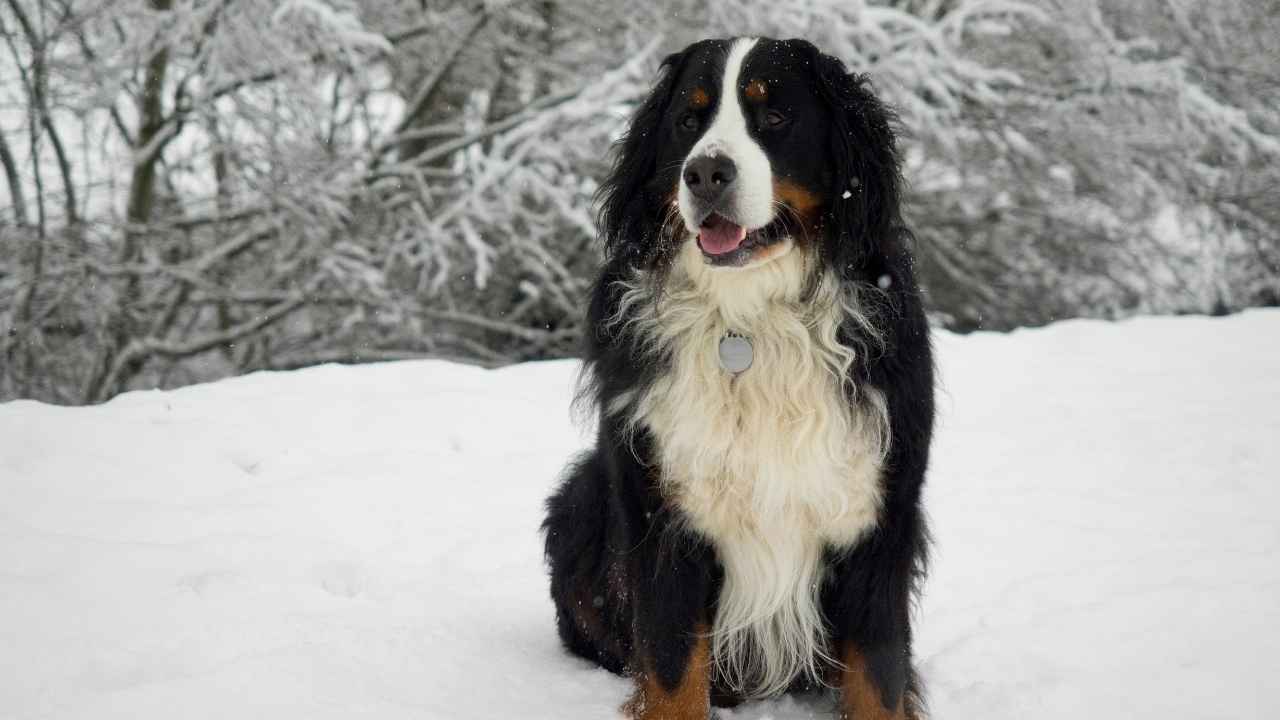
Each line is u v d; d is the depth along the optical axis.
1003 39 13.58
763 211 3.29
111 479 5.42
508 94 14.41
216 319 14.16
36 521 4.79
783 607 3.48
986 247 14.98
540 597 4.46
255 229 12.43
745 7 11.58
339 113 13.66
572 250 13.40
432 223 11.94
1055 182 14.20
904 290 3.45
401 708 3.23
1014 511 5.52
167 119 12.30
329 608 4.05
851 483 3.31
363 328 13.34
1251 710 3.50
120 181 12.83
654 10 12.34
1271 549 4.93
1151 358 8.46
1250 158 13.48
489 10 12.79
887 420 3.29
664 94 3.64
